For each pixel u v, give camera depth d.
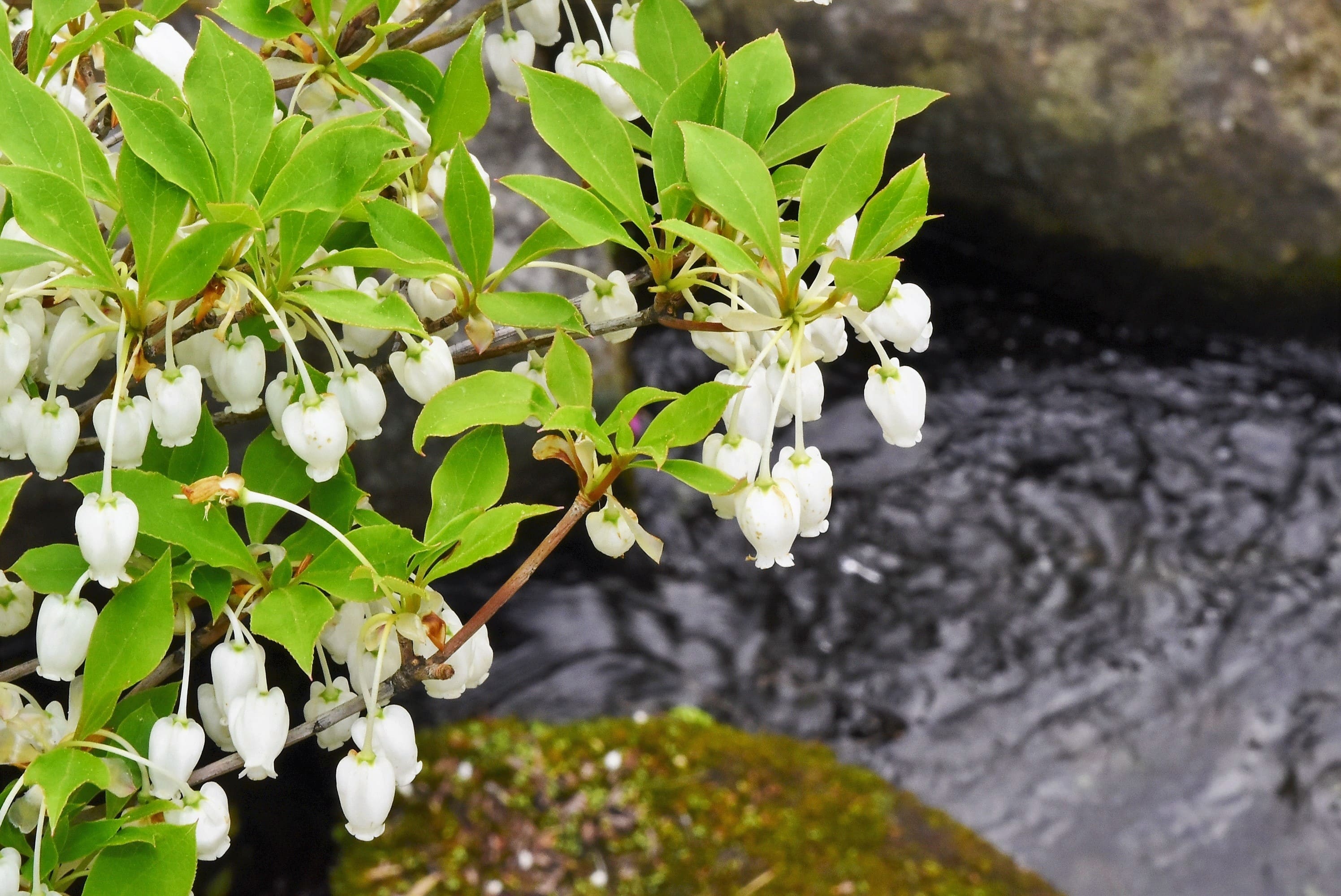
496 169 4.18
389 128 1.53
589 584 4.81
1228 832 4.20
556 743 4.10
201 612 2.24
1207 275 5.86
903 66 5.50
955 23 5.43
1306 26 5.55
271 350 1.53
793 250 1.46
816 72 5.54
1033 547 5.23
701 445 5.40
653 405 5.62
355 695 1.48
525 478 4.31
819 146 1.44
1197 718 4.55
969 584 5.08
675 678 4.53
